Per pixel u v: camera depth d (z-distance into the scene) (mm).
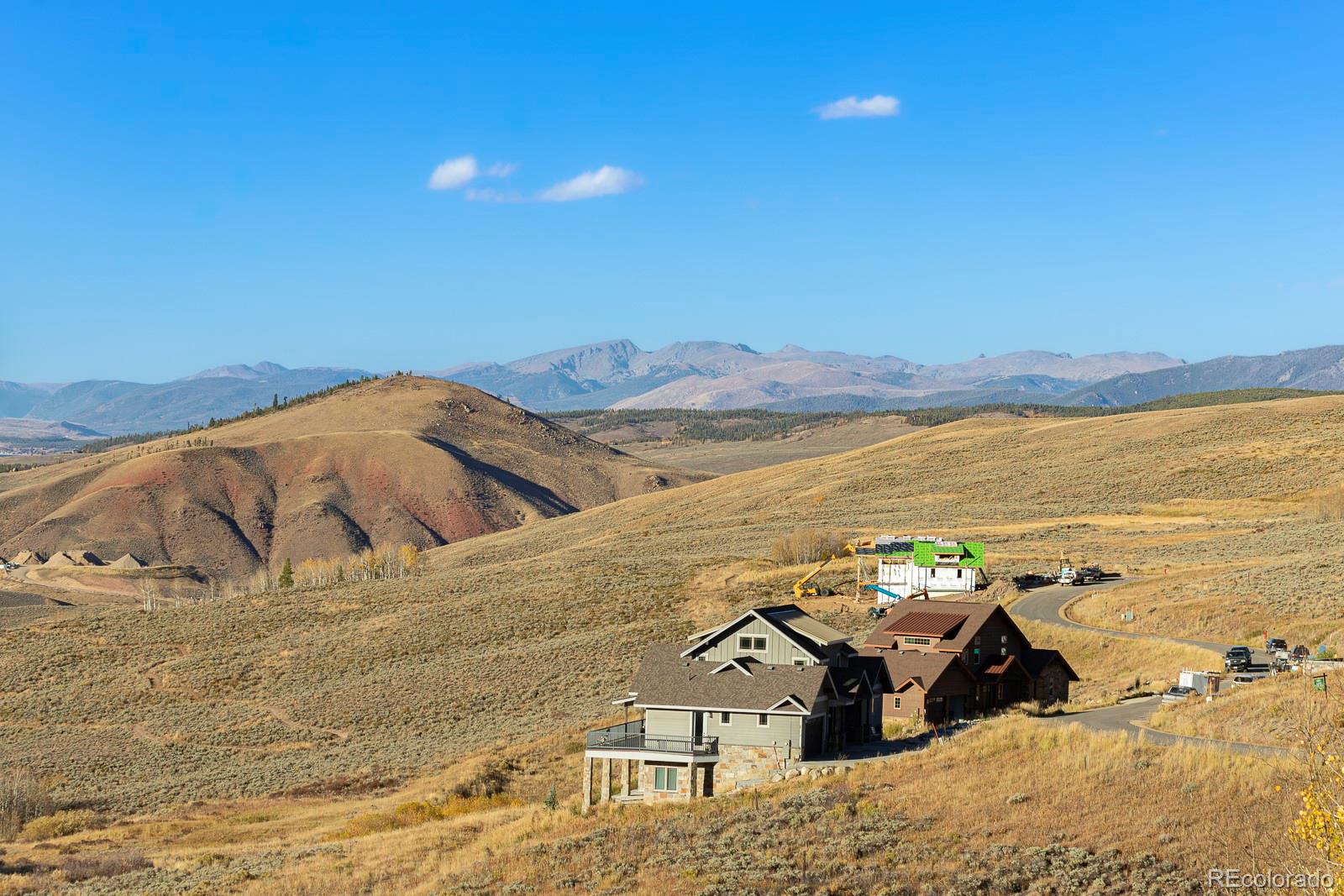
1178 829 32875
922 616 66062
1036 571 114938
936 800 38406
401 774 77250
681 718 52125
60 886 51312
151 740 101375
